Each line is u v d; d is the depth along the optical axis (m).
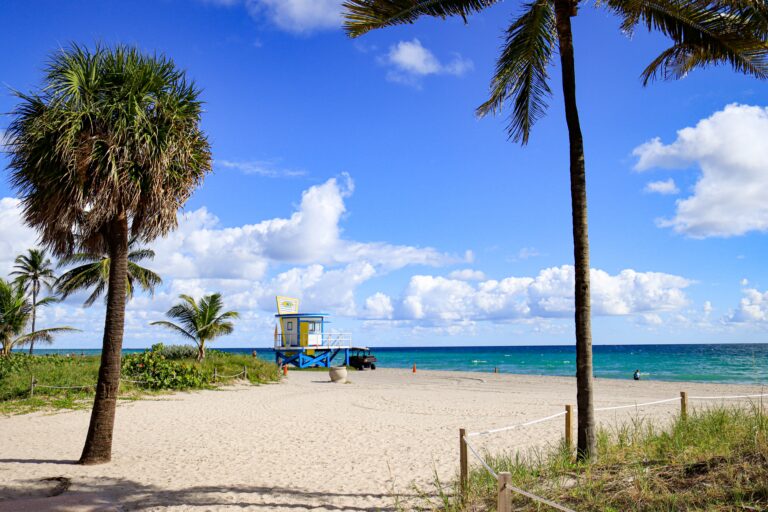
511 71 9.56
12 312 31.45
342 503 7.21
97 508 6.98
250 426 14.47
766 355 86.31
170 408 17.78
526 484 6.55
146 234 10.26
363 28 8.52
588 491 5.69
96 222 9.52
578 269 7.62
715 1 7.57
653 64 9.25
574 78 7.93
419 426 14.48
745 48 8.12
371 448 11.39
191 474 9.07
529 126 9.94
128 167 9.03
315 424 14.88
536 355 116.62
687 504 4.88
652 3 7.96
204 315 31.39
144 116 9.11
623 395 23.41
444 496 6.69
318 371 45.94
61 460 10.03
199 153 10.47
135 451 11.03
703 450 6.54
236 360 32.03
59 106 8.75
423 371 51.34
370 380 35.41
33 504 7.07
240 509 7.04
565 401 21.08
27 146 8.85
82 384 19.58
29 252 39.44
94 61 9.27
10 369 20.94
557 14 7.99
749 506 4.59
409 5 8.18
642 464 6.56
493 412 17.50
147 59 9.67
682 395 9.71
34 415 15.49
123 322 10.18
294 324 48.78
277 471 9.30
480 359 95.69
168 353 32.38
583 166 7.76
